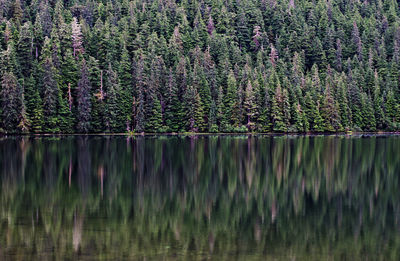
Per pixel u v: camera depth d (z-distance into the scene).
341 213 21.86
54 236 17.16
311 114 110.19
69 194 25.72
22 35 100.12
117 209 22.05
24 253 15.23
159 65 108.31
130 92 105.62
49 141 71.06
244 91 108.94
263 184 30.25
